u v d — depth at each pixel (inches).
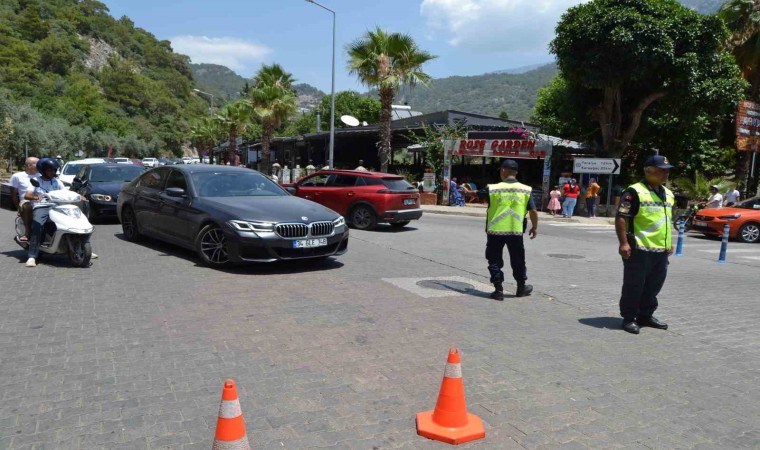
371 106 2288.4
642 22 878.4
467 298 272.5
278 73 1364.4
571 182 868.6
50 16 5428.2
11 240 399.5
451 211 910.4
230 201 327.0
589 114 1100.5
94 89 3823.8
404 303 254.4
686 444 132.7
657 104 1048.8
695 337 223.9
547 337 213.5
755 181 1114.1
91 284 268.4
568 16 967.6
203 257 317.1
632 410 150.3
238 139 2111.2
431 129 1106.1
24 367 163.9
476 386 161.8
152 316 217.3
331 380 161.2
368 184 551.2
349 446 124.6
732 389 168.7
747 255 514.3
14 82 3085.6
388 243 458.9
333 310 235.9
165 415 136.3
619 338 217.2
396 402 148.3
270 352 182.2
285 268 324.2
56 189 319.0
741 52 1033.5
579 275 358.6
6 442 121.7
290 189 391.2
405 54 935.0
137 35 6663.4
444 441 128.2
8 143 1601.9
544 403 151.9
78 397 144.9
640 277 223.9
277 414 138.6
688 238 668.1
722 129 1186.0
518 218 269.1
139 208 380.2
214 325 208.4
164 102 4534.9
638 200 223.0
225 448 98.3
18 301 235.0
